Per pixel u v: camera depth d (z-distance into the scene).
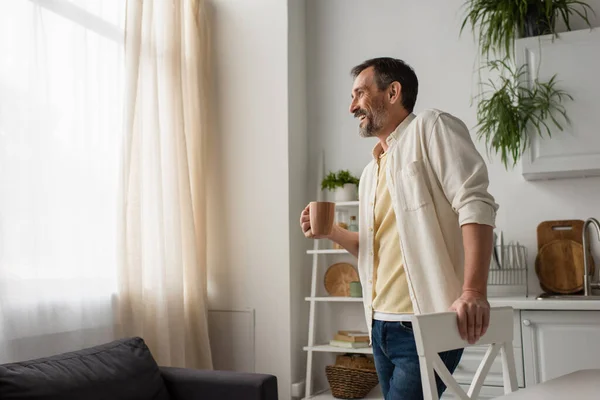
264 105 3.86
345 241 2.08
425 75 3.81
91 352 2.37
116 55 3.16
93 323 2.87
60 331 2.68
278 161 3.79
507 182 3.54
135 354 2.50
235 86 3.95
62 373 2.15
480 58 3.69
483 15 3.45
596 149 3.07
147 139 3.29
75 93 2.85
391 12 3.95
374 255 1.91
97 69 3.01
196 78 3.77
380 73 1.92
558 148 3.14
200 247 3.67
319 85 4.11
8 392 1.97
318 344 3.79
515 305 2.81
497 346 1.49
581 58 3.14
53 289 2.66
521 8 3.25
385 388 1.85
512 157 3.50
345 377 3.51
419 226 1.71
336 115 4.04
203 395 2.46
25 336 2.51
